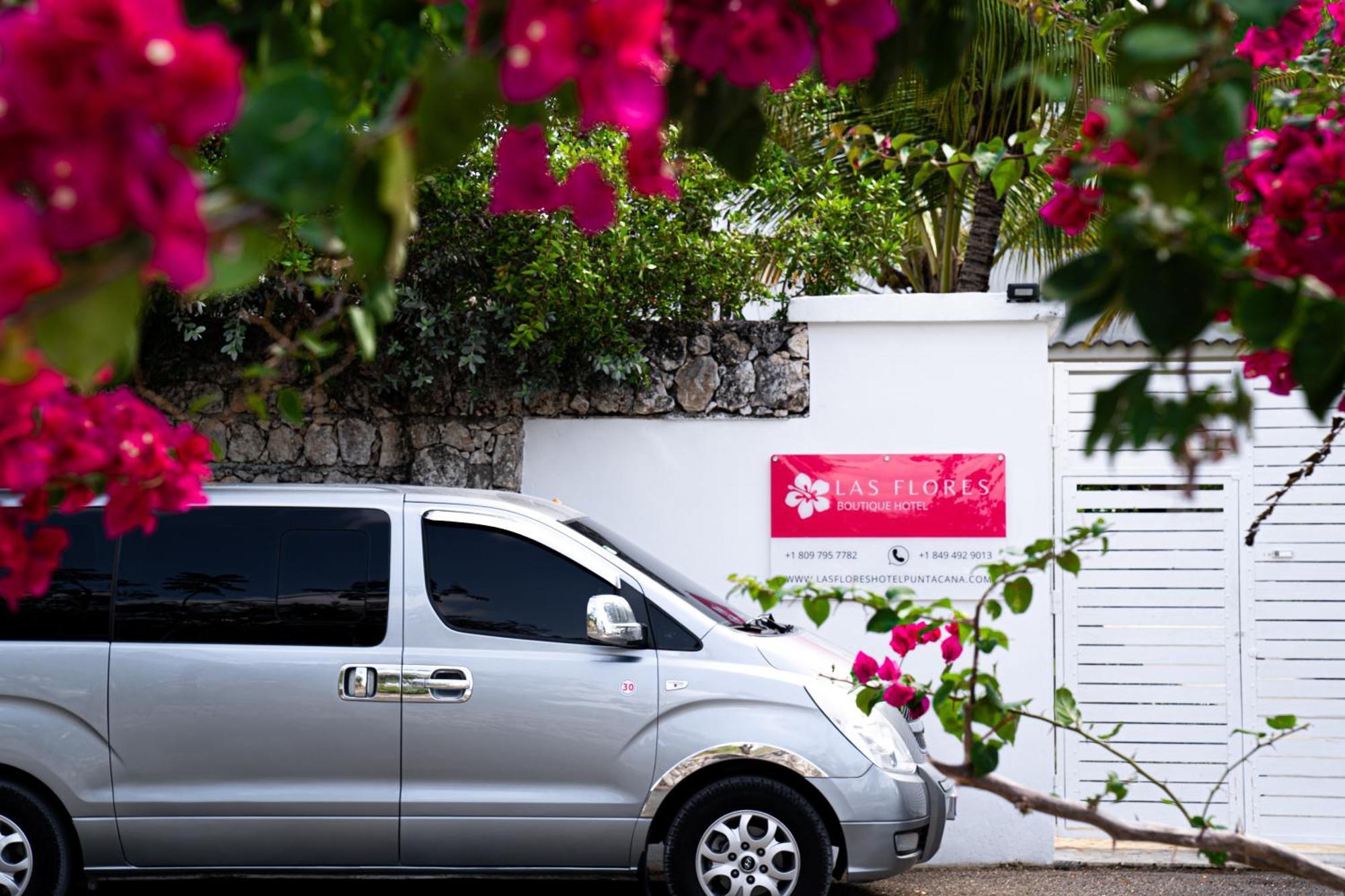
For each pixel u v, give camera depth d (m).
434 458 7.98
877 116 9.52
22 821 5.94
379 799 5.96
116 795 5.91
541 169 1.40
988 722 2.79
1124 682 7.96
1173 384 7.90
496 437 8.02
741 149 1.66
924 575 7.77
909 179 9.47
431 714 6.01
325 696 5.99
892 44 1.66
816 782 6.00
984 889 7.07
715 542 7.92
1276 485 7.88
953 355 7.85
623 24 0.98
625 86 1.00
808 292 8.88
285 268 5.61
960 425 7.84
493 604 6.15
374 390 7.96
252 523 6.18
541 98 1.08
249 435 7.92
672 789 6.05
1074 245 10.38
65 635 6.00
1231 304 1.31
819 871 6.01
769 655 6.16
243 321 7.53
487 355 7.91
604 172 7.22
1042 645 7.66
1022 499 7.78
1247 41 2.12
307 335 1.93
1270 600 7.89
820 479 7.85
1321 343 1.31
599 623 5.89
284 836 5.96
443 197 7.38
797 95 8.75
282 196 0.96
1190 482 1.34
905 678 3.22
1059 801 2.30
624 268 7.63
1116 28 2.67
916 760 6.33
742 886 6.00
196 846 5.96
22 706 5.92
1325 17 3.01
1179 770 7.92
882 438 7.87
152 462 2.03
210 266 0.95
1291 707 7.88
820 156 9.60
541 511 6.45
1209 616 7.93
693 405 7.95
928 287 13.01
